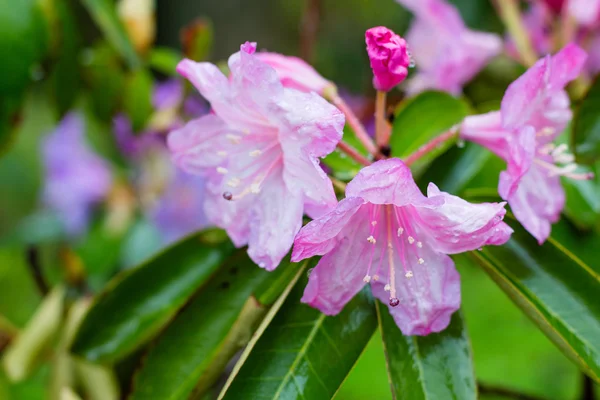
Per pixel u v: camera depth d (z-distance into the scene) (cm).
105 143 51
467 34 42
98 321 34
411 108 34
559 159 32
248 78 28
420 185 35
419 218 29
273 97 28
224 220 31
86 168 52
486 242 28
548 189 32
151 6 44
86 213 52
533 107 30
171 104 46
